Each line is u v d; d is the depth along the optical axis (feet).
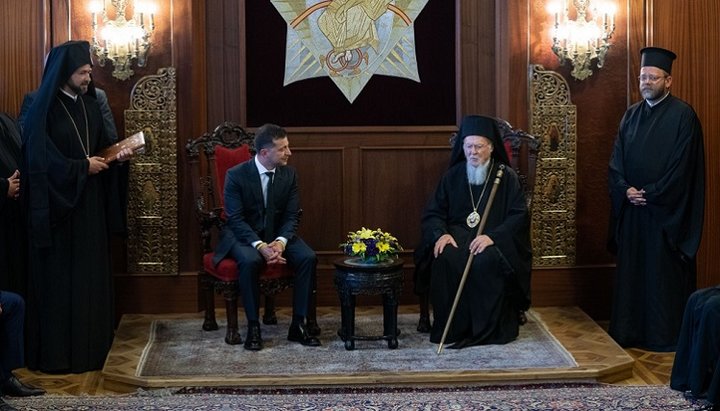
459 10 21.40
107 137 19.29
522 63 21.13
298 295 18.71
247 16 21.33
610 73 21.33
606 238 21.62
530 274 19.27
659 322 19.52
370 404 15.96
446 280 18.74
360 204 21.71
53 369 18.21
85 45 18.34
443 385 16.92
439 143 21.67
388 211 21.75
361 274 18.02
